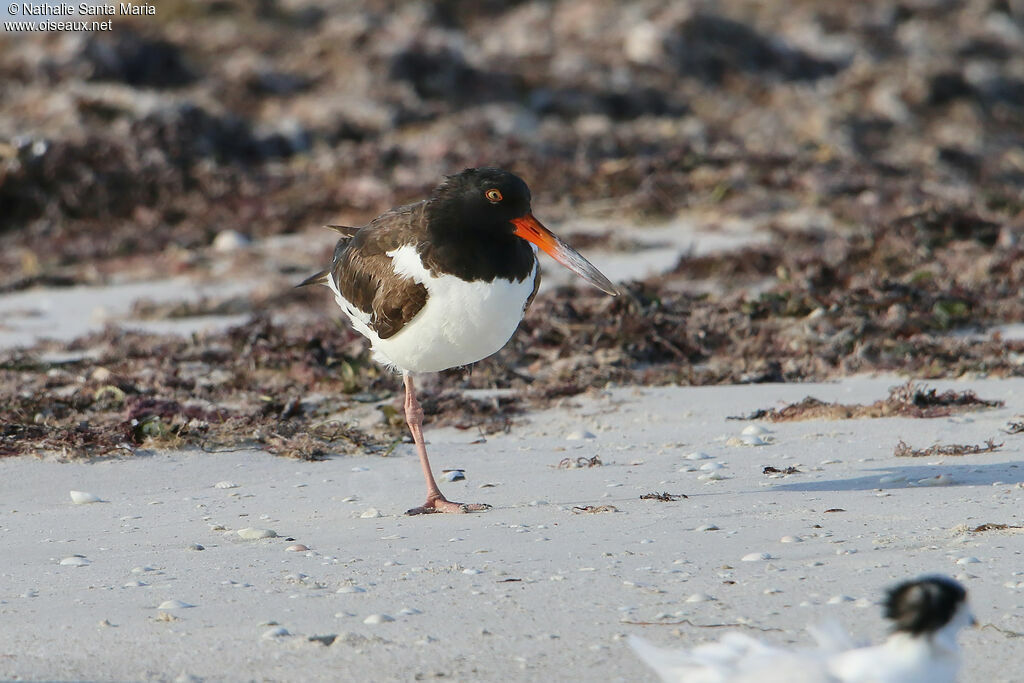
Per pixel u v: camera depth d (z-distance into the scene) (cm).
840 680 434
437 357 895
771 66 3644
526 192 847
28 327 1770
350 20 3488
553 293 1703
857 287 1575
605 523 801
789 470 932
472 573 696
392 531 809
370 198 2438
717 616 605
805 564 686
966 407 1134
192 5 3550
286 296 1875
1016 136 3441
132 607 653
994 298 1600
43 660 570
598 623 601
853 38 3925
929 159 3036
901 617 435
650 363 1402
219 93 3009
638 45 3550
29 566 747
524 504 872
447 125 2911
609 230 2209
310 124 2886
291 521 854
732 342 1455
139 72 3088
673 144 2873
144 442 1096
